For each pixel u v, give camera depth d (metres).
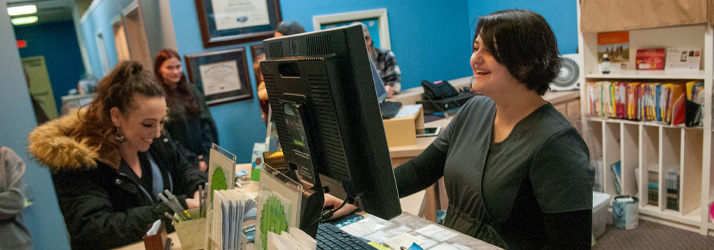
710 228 3.09
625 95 3.35
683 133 3.13
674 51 3.23
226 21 3.81
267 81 1.31
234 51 3.86
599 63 3.67
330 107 1.06
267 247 0.95
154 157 2.09
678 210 3.32
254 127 4.05
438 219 2.71
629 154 3.53
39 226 2.21
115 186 1.87
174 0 3.63
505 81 1.29
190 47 3.73
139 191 1.94
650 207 3.44
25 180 2.13
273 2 3.95
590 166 1.25
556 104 3.68
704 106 2.94
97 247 1.66
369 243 1.33
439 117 3.53
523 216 1.34
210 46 3.78
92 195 1.76
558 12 4.45
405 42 4.68
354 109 1.06
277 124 1.34
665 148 3.29
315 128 1.16
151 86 1.84
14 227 1.94
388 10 4.52
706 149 3.00
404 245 1.34
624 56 3.51
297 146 1.24
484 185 1.37
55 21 2.97
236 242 1.11
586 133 3.68
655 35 3.32
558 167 1.22
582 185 1.21
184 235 1.46
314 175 1.18
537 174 1.25
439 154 1.64
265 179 1.11
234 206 1.09
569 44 4.43
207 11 3.73
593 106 3.57
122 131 1.86
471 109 1.56
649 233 3.24
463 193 1.46
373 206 1.14
